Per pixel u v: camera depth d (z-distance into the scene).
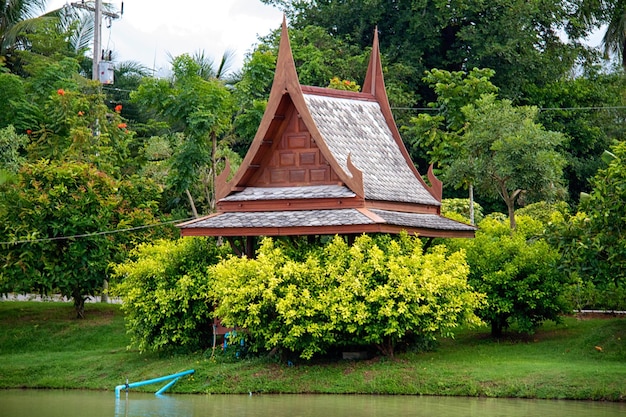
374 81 32.47
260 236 30.48
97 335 33.91
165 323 29.53
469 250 30.45
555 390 24.17
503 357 27.61
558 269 27.73
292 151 29.11
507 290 29.64
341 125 30.11
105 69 42.03
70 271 33.81
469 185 37.88
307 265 26.55
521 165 32.59
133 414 23.08
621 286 31.16
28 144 41.50
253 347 27.67
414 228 27.92
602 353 27.38
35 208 33.78
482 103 35.34
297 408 23.34
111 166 38.34
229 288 26.50
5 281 33.44
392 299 26.03
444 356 28.05
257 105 40.88
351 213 27.34
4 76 43.38
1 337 33.88
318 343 27.08
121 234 35.03
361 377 25.97
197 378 27.19
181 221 38.59
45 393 27.45
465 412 22.28
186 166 38.78
